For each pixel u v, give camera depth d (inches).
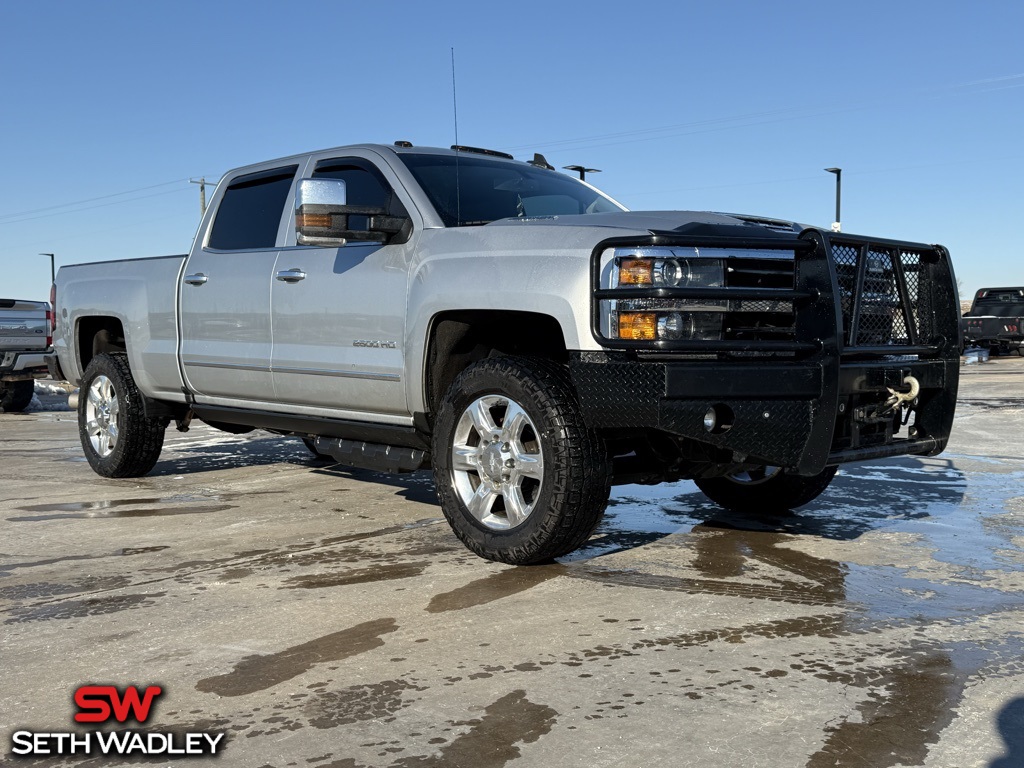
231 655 124.4
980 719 101.8
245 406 233.6
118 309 264.8
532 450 173.6
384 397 192.9
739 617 137.6
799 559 172.6
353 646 127.0
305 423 217.9
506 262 168.6
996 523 204.5
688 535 193.9
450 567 167.9
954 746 95.6
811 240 157.2
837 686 111.1
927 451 181.8
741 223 167.6
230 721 104.0
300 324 210.1
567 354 187.9
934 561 171.0
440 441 176.6
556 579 159.2
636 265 154.5
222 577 163.6
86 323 286.5
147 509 227.5
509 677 115.0
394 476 278.8
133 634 133.6
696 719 102.3
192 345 240.8
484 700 108.3
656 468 180.1
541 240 166.4
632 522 207.8
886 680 112.9
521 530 163.9
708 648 124.4
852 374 161.0
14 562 176.7
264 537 195.0
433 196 193.9
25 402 566.3
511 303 165.2
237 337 227.9
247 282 223.8
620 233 158.2
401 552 179.9
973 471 276.7
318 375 205.9
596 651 123.6
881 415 169.9
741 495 215.9
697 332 155.3
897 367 168.7
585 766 92.1
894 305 175.2
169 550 184.7
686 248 155.4
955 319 181.6
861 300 167.3
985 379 684.1
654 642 127.0
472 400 173.0
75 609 146.0
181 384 247.8
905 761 92.4
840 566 167.3
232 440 368.8
